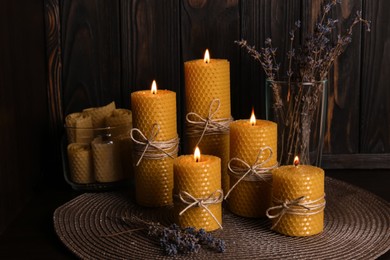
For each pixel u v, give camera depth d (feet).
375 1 5.09
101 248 3.70
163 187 4.36
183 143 5.27
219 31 5.12
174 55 5.14
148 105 4.20
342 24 5.11
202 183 3.84
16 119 4.29
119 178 4.77
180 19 5.09
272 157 4.10
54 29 5.04
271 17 5.10
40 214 4.34
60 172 5.25
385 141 5.29
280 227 3.86
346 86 5.21
